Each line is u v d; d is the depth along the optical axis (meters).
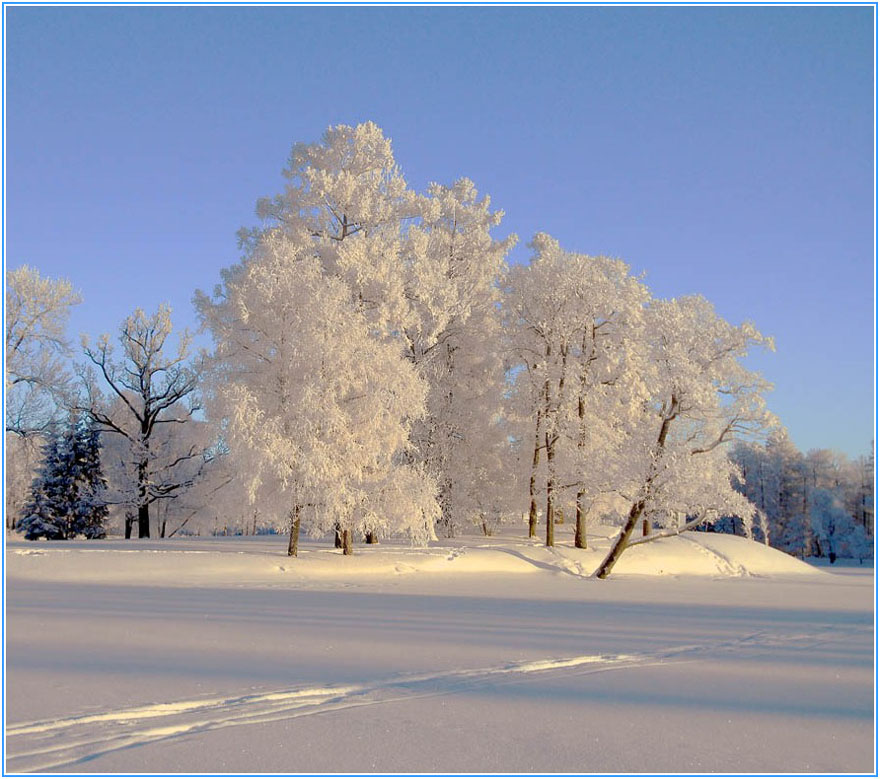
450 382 37.38
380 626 14.09
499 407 37.50
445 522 36.97
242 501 27.88
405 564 29.69
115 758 6.43
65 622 13.51
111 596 18.34
